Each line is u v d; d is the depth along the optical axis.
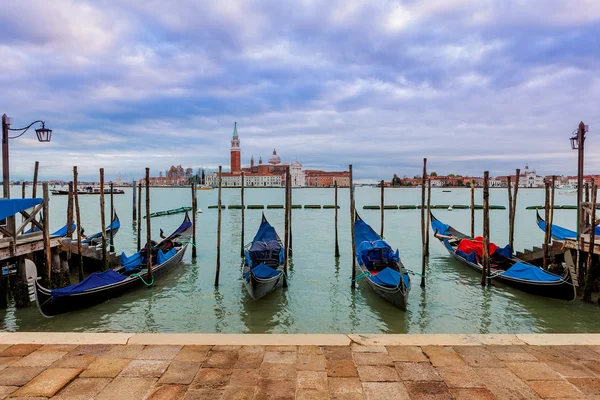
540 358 5.58
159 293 15.09
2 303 12.80
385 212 56.97
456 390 4.80
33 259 14.64
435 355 5.67
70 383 4.94
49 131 13.68
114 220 27.80
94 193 110.00
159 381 4.99
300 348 5.88
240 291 15.44
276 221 43.53
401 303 13.02
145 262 17.16
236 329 11.75
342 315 12.91
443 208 64.56
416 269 19.06
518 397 4.64
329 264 20.47
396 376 5.11
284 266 15.98
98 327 11.80
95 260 17.75
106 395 4.69
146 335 6.29
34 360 5.51
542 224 20.38
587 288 13.53
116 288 14.03
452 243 22.53
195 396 4.66
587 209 14.84
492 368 5.31
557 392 4.74
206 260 21.25
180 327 11.88
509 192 18.92
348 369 5.29
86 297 12.80
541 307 13.41
